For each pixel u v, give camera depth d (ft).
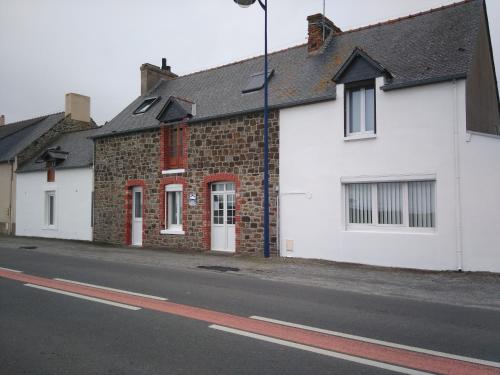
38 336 17.66
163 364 14.65
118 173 61.77
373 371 14.21
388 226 40.50
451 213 36.78
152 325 19.24
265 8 44.27
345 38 52.49
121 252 50.52
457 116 36.86
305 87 47.29
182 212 54.65
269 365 14.62
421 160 38.32
